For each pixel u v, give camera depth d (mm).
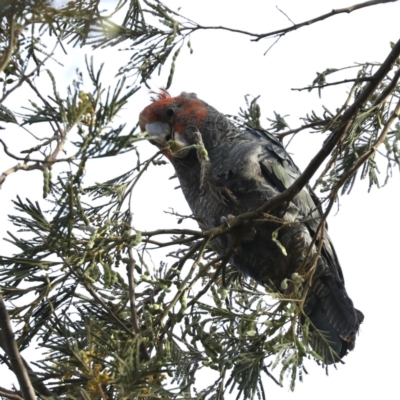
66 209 7594
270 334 8391
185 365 8570
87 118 7137
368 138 10289
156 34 9109
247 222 9430
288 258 11555
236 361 8430
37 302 8336
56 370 7297
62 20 7320
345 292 11656
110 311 8453
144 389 6828
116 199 8797
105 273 8039
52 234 7699
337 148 8883
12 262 8195
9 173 6371
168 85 8953
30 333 8344
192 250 9852
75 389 7453
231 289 8469
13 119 7250
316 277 11641
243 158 11312
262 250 11508
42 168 6512
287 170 11625
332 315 11641
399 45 8578
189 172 12211
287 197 9211
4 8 5770
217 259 9539
